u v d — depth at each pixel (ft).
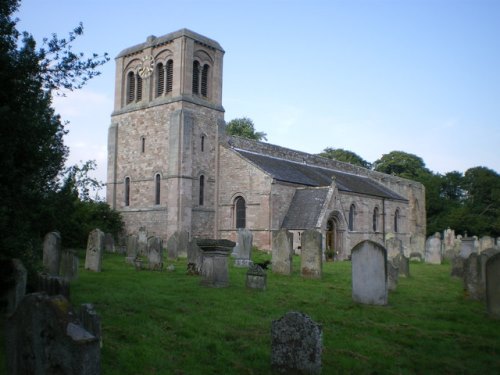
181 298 49.01
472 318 45.55
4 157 35.24
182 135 141.69
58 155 46.37
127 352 31.35
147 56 155.12
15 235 38.93
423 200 238.27
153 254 75.36
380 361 33.17
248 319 41.52
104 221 141.69
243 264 84.17
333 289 59.41
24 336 22.59
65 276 60.03
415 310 48.85
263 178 139.23
